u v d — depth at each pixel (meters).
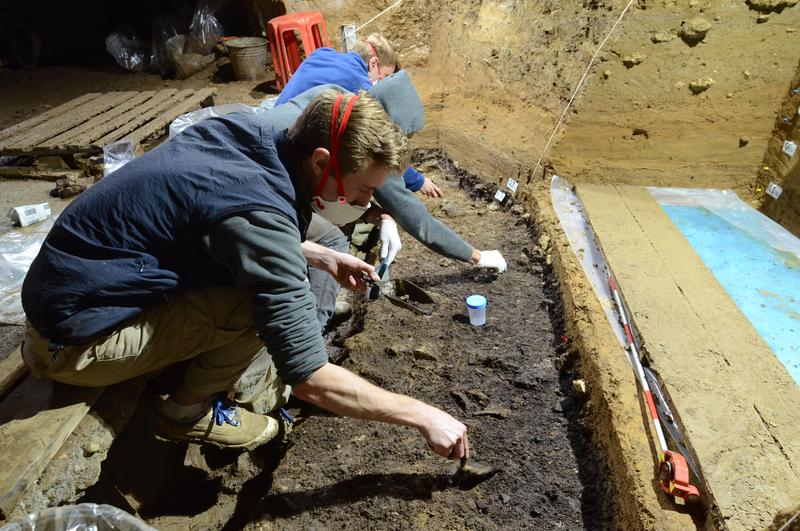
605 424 1.97
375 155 1.39
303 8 5.36
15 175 3.64
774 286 2.58
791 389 1.91
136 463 2.33
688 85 3.20
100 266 1.50
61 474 1.65
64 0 6.73
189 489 2.28
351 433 2.19
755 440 1.72
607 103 3.25
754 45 3.13
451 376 2.34
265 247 1.34
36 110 5.53
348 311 2.80
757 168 3.29
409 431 2.14
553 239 2.95
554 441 2.07
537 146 3.42
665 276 2.51
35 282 1.56
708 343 2.13
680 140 3.27
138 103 4.38
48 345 1.63
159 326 1.69
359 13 5.24
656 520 1.59
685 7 3.15
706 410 1.84
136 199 1.46
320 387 1.44
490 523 1.81
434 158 4.05
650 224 2.92
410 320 2.65
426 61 4.97
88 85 6.11
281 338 1.38
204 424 1.97
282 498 1.97
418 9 5.04
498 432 2.11
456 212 3.46
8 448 1.58
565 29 3.46
